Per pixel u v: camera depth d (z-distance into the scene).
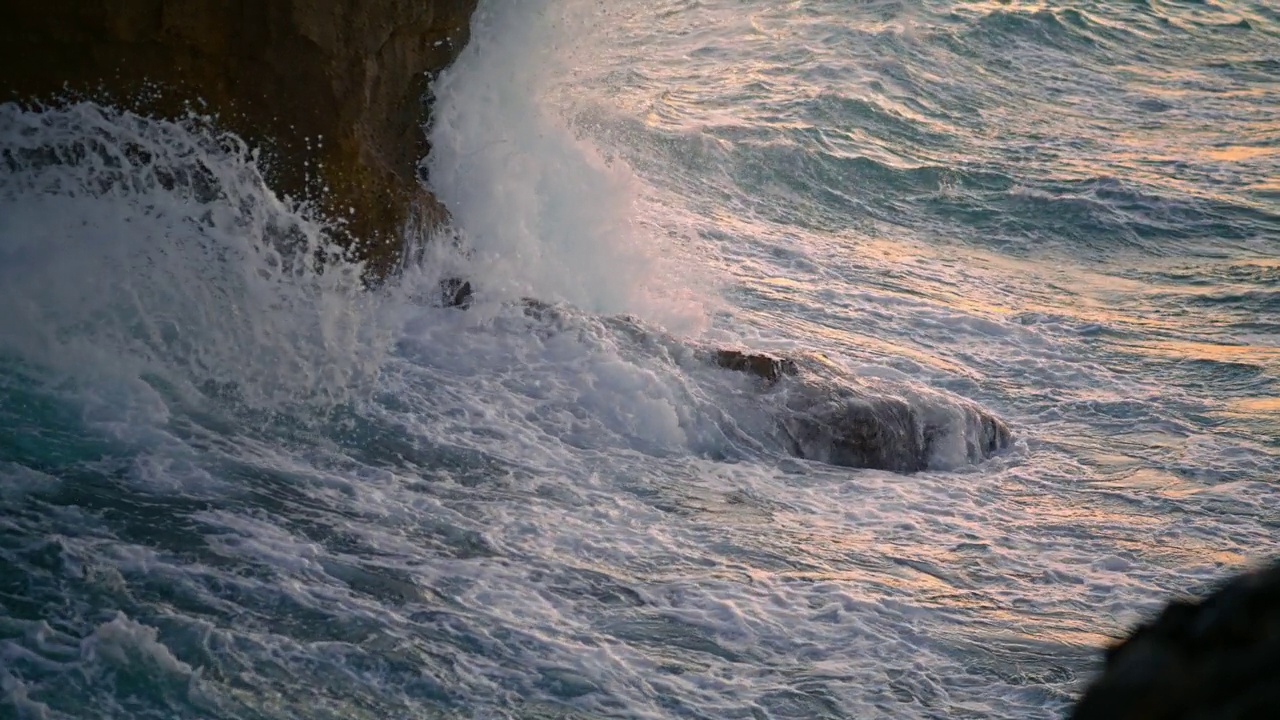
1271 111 37.47
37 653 7.62
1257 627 1.21
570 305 16.41
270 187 14.20
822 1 41.78
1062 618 10.77
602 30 20.80
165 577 8.77
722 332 18.00
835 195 28.09
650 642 9.29
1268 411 17.47
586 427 13.66
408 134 16.36
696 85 33.66
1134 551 12.61
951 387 17.80
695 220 24.36
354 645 8.41
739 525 11.97
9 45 12.32
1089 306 22.77
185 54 13.30
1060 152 32.31
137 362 11.85
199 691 7.56
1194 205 28.69
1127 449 16.02
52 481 9.80
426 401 13.29
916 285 22.78
